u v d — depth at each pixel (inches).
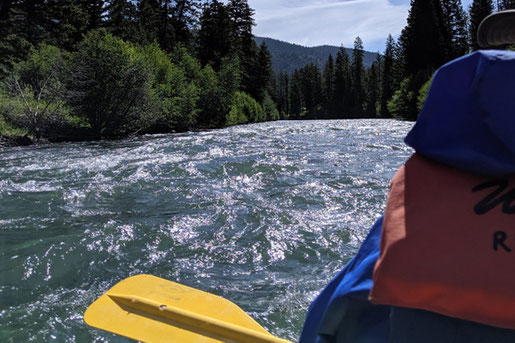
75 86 733.3
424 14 2181.3
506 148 24.5
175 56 1251.2
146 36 1384.1
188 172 326.3
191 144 530.0
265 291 141.1
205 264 163.5
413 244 25.5
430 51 2186.3
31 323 122.2
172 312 75.4
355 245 177.6
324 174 309.4
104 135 759.1
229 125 1379.2
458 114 26.1
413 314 27.1
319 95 4466.0
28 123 657.0
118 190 276.2
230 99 1413.6
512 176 25.4
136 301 78.8
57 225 206.8
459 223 25.2
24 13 1167.0
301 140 564.7
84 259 166.9
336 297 33.8
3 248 176.6
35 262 163.0
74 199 256.8
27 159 438.3
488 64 25.1
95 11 1644.9
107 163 383.6
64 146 583.2
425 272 24.7
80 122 749.3
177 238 188.9
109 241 184.1
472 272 24.1
